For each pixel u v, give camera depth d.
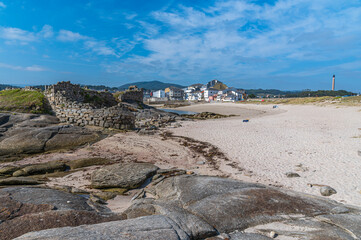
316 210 5.31
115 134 20.36
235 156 13.51
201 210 5.39
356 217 4.84
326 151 13.27
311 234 4.27
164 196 7.05
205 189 6.80
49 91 26.03
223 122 31.36
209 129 24.31
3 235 4.06
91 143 17.02
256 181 9.33
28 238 3.61
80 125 22.66
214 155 13.99
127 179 9.27
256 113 51.56
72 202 6.23
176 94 156.12
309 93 139.25
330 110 38.91
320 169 10.46
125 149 15.80
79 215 5.03
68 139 16.75
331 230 4.34
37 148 14.95
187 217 4.94
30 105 24.03
